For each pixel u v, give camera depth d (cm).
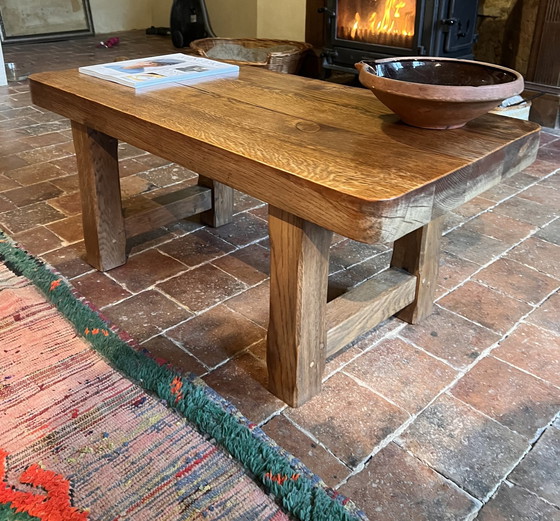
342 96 181
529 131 149
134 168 306
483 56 411
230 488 130
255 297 201
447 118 140
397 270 184
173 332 182
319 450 142
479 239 242
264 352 175
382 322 189
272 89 187
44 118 380
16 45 596
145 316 190
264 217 260
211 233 244
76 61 535
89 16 653
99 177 199
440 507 128
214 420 146
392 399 158
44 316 185
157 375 160
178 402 151
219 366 169
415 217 118
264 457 136
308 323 145
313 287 142
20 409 150
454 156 132
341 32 401
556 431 149
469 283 211
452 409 155
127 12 683
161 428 145
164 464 135
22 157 315
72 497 127
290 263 137
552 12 357
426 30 350
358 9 385
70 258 222
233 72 210
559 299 203
